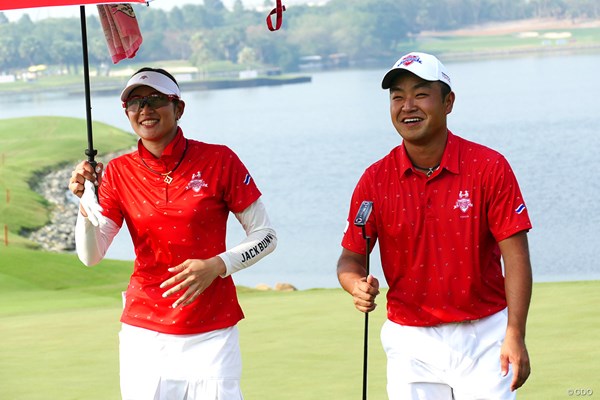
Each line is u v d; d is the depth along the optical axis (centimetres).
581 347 1296
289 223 10975
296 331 1600
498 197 658
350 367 1287
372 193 686
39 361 1449
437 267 674
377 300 1966
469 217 664
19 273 4388
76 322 1895
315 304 1959
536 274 7275
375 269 6938
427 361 687
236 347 739
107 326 1811
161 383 727
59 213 10844
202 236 727
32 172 13525
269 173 16462
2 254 4700
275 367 1298
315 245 9338
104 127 19150
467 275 671
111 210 741
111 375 1323
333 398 1106
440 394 700
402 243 679
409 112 660
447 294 675
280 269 7975
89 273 4581
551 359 1229
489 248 677
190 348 726
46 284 4269
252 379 1225
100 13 785
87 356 1481
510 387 673
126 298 749
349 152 19075
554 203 10800
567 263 7612
